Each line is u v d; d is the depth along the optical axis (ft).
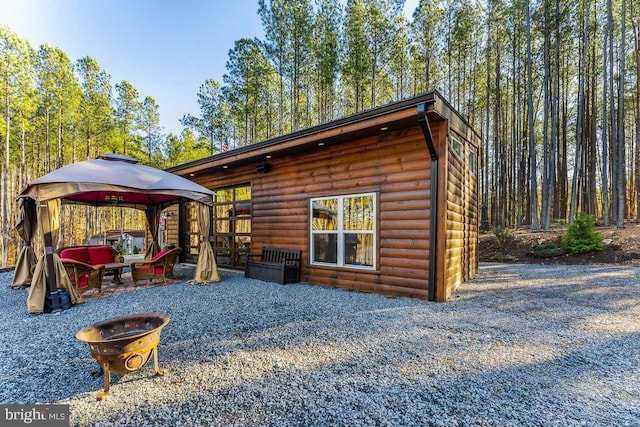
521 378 7.30
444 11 49.80
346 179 18.03
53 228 14.34
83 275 16.55
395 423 5.69
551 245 31.91
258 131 65.16
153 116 76.95
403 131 15.75
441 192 14.32
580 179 51.57
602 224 38.42
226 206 26.81
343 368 7.92
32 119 47.16
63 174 15.12
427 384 7.07
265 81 55.77
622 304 13.92
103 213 78.64
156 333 7.45
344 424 5.68
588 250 28.89
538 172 61.46
